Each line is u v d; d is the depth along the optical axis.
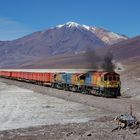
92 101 49.16
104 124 28.38
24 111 40.97
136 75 87.25
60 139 24.41
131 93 59.84
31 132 27.69
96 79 57.88
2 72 153.88
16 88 81.75
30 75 102.69
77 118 35.25
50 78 82.62
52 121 33.75
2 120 34.72
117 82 55.47
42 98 56.22
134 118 27.59
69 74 70.81
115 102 46.47
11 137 25.91
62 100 52.69
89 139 23.64
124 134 24.59
